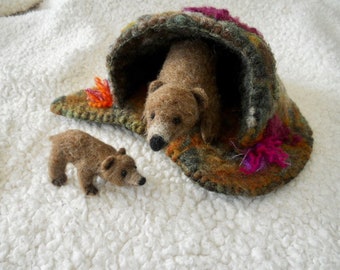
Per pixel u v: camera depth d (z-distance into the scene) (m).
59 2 1.16
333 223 0.68
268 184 0.69
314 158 0.78
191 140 0.74
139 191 0.71
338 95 0.94
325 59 1.04
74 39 1.08
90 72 1.01
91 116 0.82
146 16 0.69
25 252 0.63
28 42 1.06
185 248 0.64
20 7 1.19
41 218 0.67
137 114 0.80
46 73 0.96
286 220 0.67
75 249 0.63
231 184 0.68
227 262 0.62
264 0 1.19
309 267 0.62
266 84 0.65
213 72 0.78
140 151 0.79
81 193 0.71
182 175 0.75
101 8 1.14
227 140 0.77
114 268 0.61
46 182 0.73
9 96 0.90
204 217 0.68
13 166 0.76
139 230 0.66
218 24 0.64
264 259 0.62
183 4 1.18
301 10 1.16
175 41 0.79
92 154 0.68
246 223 0.67
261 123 0.67
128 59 0.79
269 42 1.12
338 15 1.18
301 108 0.91
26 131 0.83
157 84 0.67
